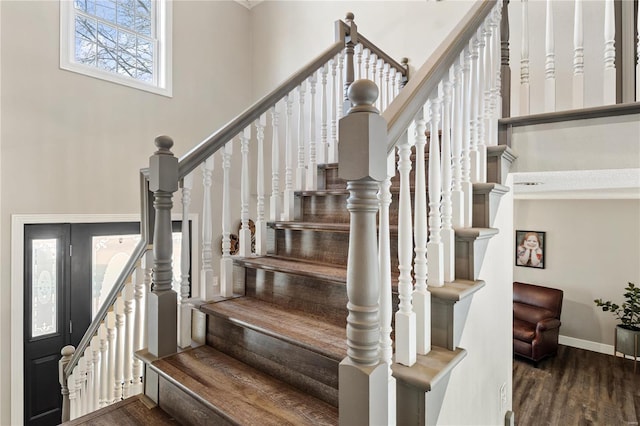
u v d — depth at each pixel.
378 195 1.01
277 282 1.82
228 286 1.98
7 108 2.95
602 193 3.98
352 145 0.89
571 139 1.72
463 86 1.46
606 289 5.11
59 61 3.22
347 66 2.75
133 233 3.71
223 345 1.71
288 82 2.33
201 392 1.32
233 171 4.61
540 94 2.96
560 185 2.81
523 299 5.46
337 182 2.55
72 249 3.30
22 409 3.01
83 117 3.38
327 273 1.58
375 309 0.93
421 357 1.14
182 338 1.78
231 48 4.80
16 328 2.98
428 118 1.19
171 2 4.12
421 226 1.18
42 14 3.13
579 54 1.73
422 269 1.17
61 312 3.23
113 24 3.67
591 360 4.84
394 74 3.53
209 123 4.50
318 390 1.29
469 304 1.35
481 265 1.48
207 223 1.91
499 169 1.69
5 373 2.94
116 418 1.51
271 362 1.47
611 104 1.64
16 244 2.98
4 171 2.94
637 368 4.55
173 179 1.71
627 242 4.96
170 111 4.09
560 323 5.06
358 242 0.91
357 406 0.91
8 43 2.95
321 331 1.42
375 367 0.91
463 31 1.39
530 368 4.60
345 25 2.75
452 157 1.44
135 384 2.04
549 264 5.57
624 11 2.59
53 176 3.19
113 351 2.10
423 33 3.66
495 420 1.77
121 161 3.64
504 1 1.94
